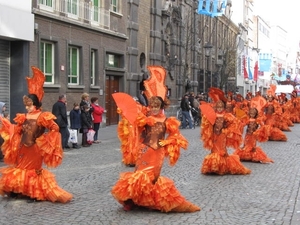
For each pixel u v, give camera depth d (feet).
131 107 25.26
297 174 38.78
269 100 67.51
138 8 96.53
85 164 42.27
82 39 75.20
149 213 25.30
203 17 149.89
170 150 25.12
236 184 34.14
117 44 87.56
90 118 56.24
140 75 97.14
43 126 27.50
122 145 41.14
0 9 57.31
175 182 34.55
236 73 197.36
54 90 67.46
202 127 37.78
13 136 27.50
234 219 24.50
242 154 45.70
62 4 69.72
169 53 116.06
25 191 27.35
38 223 23.45
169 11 111.45
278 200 29.09
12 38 59.98
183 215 25.12
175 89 122.31
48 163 27.48
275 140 66.74
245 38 256.93
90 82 78.02
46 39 66.03
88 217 24.57
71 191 30.86
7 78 62.39
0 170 28.04
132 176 24.67
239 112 40.06
